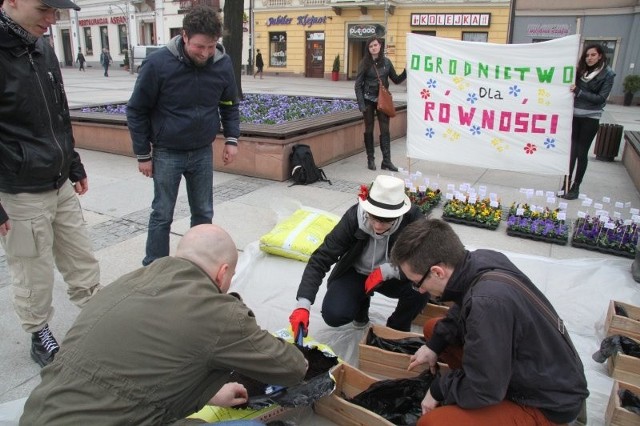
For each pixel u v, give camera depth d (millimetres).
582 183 7094
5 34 2377
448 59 6344
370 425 2279
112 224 4980
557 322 1908
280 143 6422
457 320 2252
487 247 4645
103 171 6988
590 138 6031
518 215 5148
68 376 1586
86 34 39406
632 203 6180
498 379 1781
